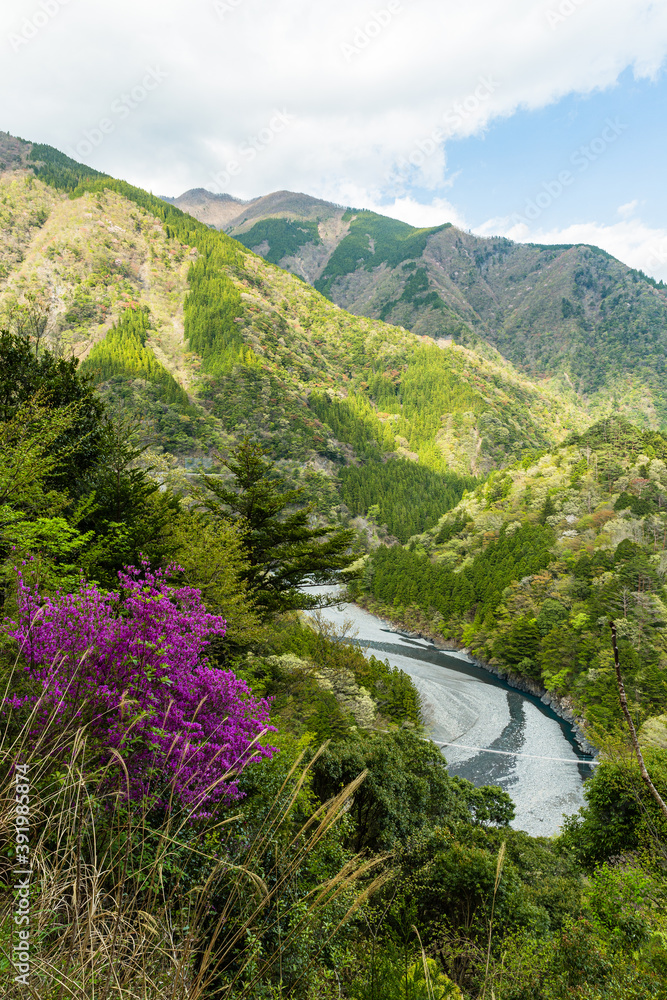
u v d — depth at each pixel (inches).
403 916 303.0
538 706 2097.7
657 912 356.5
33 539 371.9
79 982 71.2
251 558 786.2
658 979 258.2
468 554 3934.5
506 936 401.7
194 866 140.9
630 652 1806.1
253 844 119.7
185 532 660.1
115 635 179.2
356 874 104.2
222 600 555.5
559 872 693.3
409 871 538.6
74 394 767.1
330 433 7298.2
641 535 3065.9
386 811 589.9
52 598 190.7
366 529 5128.0
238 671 604.7
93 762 138.4
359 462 7116.1
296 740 418.6
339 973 150.1
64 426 516.7
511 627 2484.0
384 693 1572.3
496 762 1578.5
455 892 465.1
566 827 832.9
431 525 5344.5
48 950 78.7
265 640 741.3
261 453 805.9
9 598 231.5
